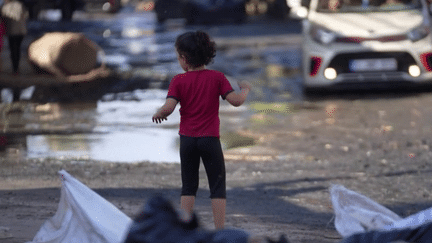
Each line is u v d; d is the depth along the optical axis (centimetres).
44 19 5425
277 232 754
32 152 1248
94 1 6531
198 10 4456
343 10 1897
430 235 486
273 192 986
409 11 1859
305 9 1930
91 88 2047
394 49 1730
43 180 1030
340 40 1761
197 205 905
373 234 503
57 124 1520
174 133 1427
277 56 2808
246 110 1670
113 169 1120
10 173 1077
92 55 2311
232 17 4466
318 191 991
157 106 1753
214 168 676
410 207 895
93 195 634
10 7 2309
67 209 631
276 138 1357
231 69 2428
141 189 981
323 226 796
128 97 1895
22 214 801
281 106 1714
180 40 665
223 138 1364
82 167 1134
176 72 2386
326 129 1433
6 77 2239
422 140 1309
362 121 1503
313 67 1794
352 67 1758
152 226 362
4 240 676
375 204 656
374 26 1777
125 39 3725
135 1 8031
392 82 1758
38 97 1891
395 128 1423
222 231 364
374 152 1230
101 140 1357
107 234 598
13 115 1634
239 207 896
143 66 2566
